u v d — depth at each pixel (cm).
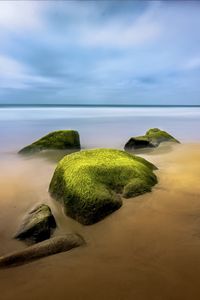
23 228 562
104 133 2583
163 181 848
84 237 539
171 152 1468
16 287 397
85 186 641
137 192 714
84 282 404
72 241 505
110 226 575
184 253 468
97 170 725
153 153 1452
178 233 536
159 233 539
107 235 542
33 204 730
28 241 532
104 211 610
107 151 892
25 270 437
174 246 491
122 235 538
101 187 663
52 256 473
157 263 443
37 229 539
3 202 750
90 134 2502
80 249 495
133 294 375
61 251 486
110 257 467
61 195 709
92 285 397
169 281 398
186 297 366
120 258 463
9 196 799
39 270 436
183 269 425
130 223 583
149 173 834
